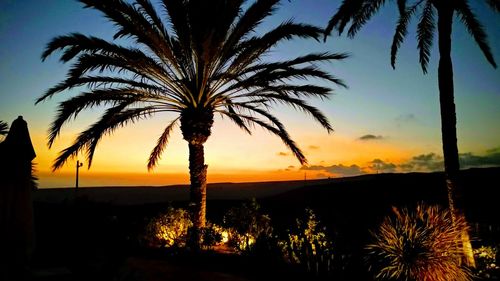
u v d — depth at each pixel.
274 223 15.48
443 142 9.77
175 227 12.97
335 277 8.43
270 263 9.36
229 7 10.85
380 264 8.64
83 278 4.64
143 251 10.71
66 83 11.31
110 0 9.97
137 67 11.74
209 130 13.34
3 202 4.99
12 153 5.16
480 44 11.68
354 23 11.86
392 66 12.65
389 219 9.58
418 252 8.25
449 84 9.80
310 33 11.34
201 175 13.18
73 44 10.52
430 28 12.18
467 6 10.88
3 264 4.82
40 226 5.21
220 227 13.77
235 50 12.35
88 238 4.81
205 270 9.05
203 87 12.91
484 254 10.18
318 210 17.89
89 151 11.95
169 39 11.92
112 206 5.14
